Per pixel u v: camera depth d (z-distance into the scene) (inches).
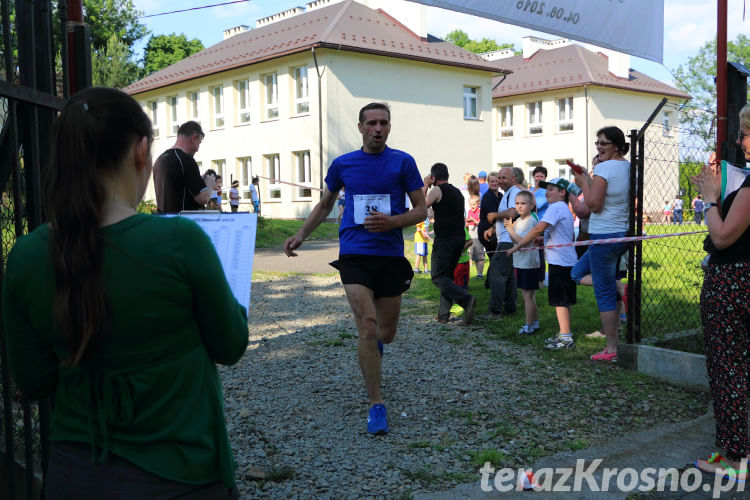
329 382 189.6
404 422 156.8
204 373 58.9
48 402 97.4
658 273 379.6
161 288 54.4
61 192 53.6
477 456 134.7
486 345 232.1
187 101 1192.2
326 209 165.0
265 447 141.6
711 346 126.8
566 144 1312.7
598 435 147.4
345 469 129.9
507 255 265.0
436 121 1065.5
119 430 55.3
